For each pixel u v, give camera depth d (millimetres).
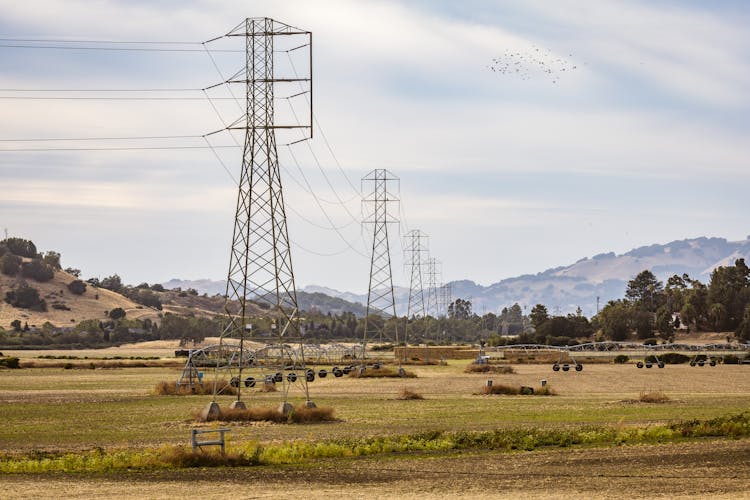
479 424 73750
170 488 42906
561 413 83562
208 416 79438
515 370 179500
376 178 176375
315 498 40125
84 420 80562
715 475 45500
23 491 42219
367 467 49281
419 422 76125
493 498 39969
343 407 92438
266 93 85438
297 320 90062
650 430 61781
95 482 44781
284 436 66312
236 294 84375
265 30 86938
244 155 84500
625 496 40250
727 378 147750
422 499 39781
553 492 41344
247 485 43719
